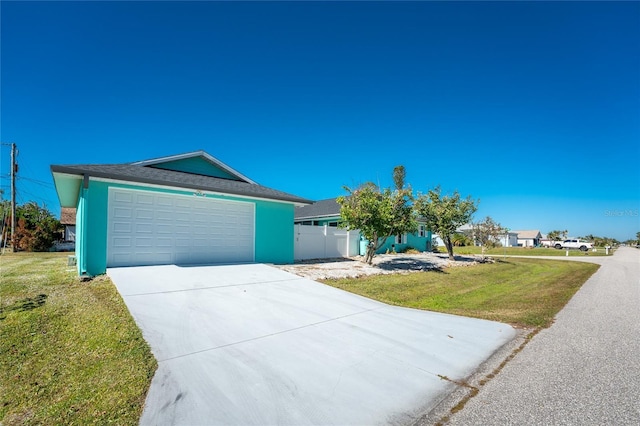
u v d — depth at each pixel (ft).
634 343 15.74
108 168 31.09
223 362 12.51
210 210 36.09
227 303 20.74
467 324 19.11
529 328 18.43
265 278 29.25
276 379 11.29
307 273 34.17
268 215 41.50
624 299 27.55
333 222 72.84
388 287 31.27
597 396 10.18
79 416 8.63
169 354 12.96
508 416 9.01
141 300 19.80
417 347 14.99
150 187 31.42
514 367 12.74
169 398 9.70
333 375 11.76
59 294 21.44
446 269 47.55
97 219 28.53
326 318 19.38
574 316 21.26
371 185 44.45
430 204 60.13
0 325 15.47
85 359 12.21
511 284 37.86
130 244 30.37
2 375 10.91
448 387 10.98
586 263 70.49
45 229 79.87
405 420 8.92
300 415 9.09
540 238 232.12
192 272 29.14
